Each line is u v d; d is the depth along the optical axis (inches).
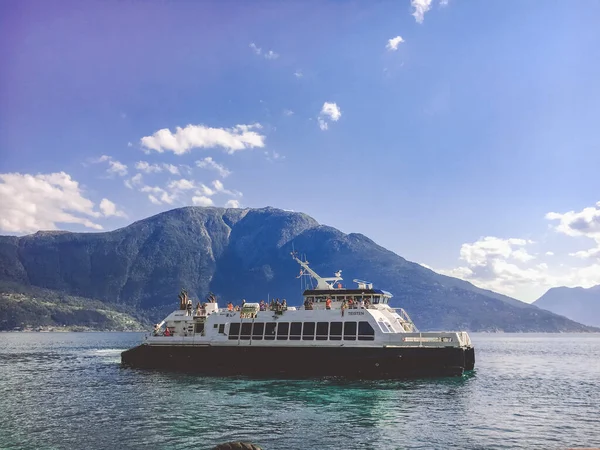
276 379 2108.8
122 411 1537.9
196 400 1680.6
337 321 2156.7
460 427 1354.6
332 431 1285.7
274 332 2236.7
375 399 1692.9
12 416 1489.9
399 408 1563.7
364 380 2050.9
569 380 2610.7
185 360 2341.3
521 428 1364.4
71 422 1401.3
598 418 1509.6
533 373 3024.1
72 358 3978.8
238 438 1221.1
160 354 2399.1
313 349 2134.6
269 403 1621.6
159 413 1497.3
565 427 1386.6
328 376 2098.9
